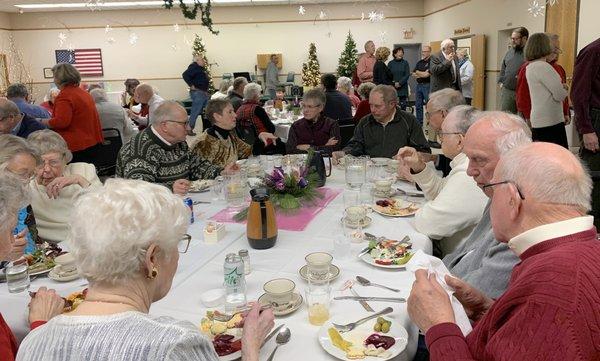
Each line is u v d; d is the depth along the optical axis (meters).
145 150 2.90
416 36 13.02
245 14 13.18
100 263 0.89
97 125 4.88
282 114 7.14
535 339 0.88
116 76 13.45
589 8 6.01
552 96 4.40
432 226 2.05
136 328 0.85
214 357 0.92
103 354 0.82
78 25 13.11
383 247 1.85
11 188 1.31
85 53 13.27
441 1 11.40
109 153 5.00
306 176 2.50
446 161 3.44
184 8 4.59
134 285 0.94
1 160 2.07
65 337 0.85
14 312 1.50
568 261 0.92
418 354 1.62
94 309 0.90
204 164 3.19
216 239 2.02
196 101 9.38
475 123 1.68
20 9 12.32
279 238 2.05
